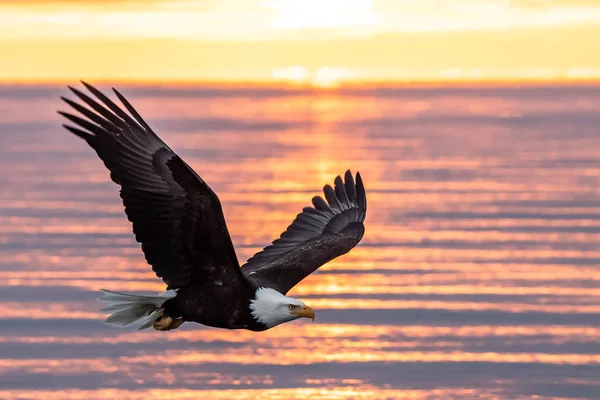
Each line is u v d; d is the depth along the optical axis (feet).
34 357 62.18
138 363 61.05
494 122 294.66
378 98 587.68
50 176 157.28
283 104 490.08
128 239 99.96
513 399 56.49
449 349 63.93
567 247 97.14
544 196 131.23
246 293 29.32
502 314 71.82
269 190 137.69
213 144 216.95
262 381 58.03
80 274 83.30
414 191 137.80
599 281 82.64
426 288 79.20
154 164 27.27
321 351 63.00
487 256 92.58
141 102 531.09
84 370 60.08
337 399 55.83
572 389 57.82
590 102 459.32
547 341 65.82
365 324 68.85
